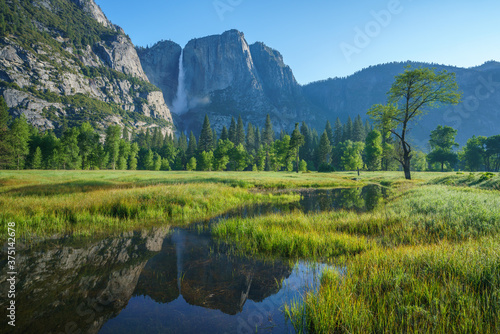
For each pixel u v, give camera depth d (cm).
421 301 325
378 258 496
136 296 394
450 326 275
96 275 484
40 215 950
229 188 1992
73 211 1027
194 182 2362
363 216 959
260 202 1642
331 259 579
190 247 684
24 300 375
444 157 6862
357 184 3084
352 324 293
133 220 1022
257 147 12188
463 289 340
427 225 772
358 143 8512
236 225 894
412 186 2250
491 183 1530
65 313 340
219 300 383
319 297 359
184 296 396
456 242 582
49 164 6244
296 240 678
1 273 488
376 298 348
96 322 317
